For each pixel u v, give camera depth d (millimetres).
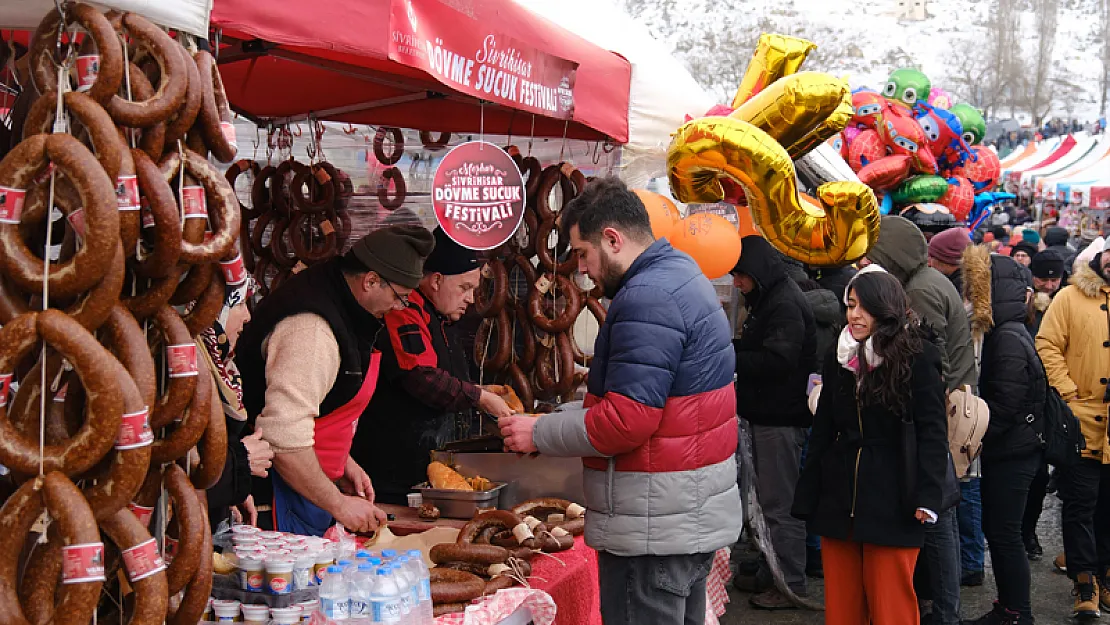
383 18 2262
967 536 5516
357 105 4414
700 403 2721
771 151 3570
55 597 1330
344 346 2879
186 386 1524
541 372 4586
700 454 2740
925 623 4367
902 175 7941
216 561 2232
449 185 3025
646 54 4270
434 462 3711
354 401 3027
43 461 1316
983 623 4629
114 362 1336
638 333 2645
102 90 1399
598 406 2709
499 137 4918
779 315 4898
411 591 2102
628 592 2820
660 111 4254
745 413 5137
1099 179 18766
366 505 2918
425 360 3652
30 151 1322
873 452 3459
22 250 1334
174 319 1528
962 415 4172
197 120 1581
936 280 4531
